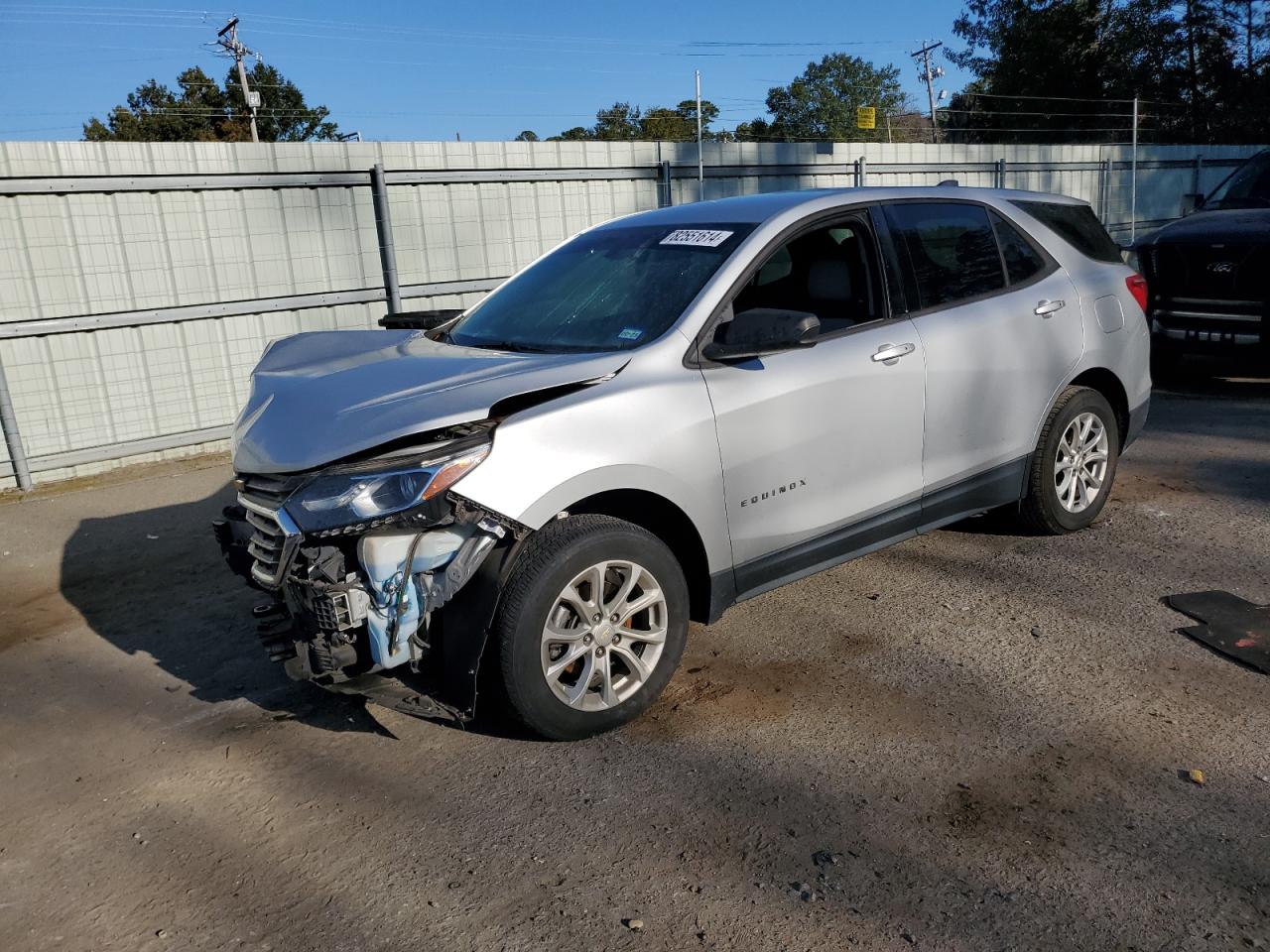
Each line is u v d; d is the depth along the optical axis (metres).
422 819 3.12
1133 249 8.80
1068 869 2.71
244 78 49.03
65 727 3.90
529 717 3.33
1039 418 4.88
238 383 8.52
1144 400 5.54
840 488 4.06
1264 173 9.25
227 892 2.83
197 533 6.31
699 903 2.66
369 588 3.13
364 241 8.95
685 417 3.53
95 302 7.80
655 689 3.60
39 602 5.30
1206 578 4.64
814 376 3.89
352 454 3.15
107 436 8.00
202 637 4.72
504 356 3.77
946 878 2.70
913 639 4.18
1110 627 4.19
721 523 3.68
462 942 2.57
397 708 3.23
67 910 2.79
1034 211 5.09
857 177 12.73
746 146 11.47
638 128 65.56
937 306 4.43
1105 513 5.66
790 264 4.11
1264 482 6.10
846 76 73.81
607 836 2.97
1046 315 4.82
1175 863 2.71
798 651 4.14
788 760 3.32
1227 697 3.57
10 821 3.26
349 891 2.80
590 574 3.36
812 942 2.49
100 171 7.65
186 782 3.43
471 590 3.18
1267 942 2.42
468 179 9.31
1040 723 3.46
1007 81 37.78
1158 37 33.53
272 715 3.89
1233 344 8.23
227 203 8.24
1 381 7.40
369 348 4.33
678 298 3.83
